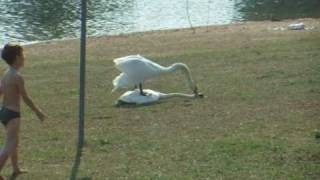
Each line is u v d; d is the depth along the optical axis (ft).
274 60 66.90
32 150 35.53
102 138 37.19
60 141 37.73
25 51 91.15
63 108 49.08
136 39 97.71
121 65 49.06
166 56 75.77
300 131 36.70
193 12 156.04
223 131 37.78
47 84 61.31
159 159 32.30
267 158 31.42
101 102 50.21
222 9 159.84
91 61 75.97
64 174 30.55
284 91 50.03
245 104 45.83
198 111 44.24
